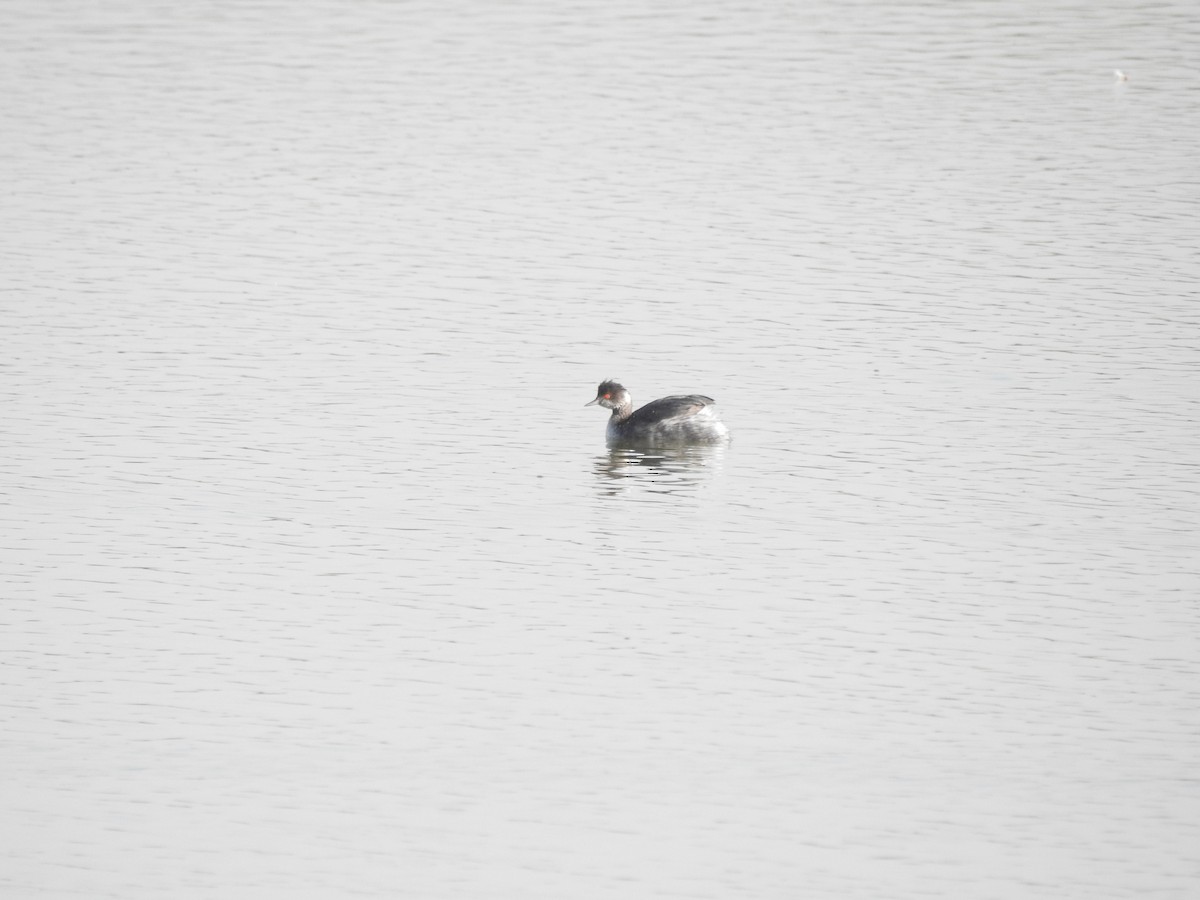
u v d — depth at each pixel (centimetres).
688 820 2053
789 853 1986
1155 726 2261
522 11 7419
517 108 5991
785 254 4538
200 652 2484
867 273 4375
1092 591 2672
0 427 3403
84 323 4044
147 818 2055
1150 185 5059
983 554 2819
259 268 4469
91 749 2212
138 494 3080
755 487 3138
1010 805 2080
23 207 4938
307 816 2062
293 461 3250
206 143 5606
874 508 3023
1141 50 6631
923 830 2030
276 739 2242
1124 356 3769
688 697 2352
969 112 5862
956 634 2534
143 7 7519
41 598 2656
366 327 4044
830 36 6900
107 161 5397
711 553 2844
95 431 3391
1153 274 4312
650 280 4356
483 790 2120
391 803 2091
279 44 6869
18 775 2147
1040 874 1941
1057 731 2255
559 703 2339
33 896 1895
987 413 3466
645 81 6291
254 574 2753
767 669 2434
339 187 5181
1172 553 2806
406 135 5712
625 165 5359
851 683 2388
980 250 4528
